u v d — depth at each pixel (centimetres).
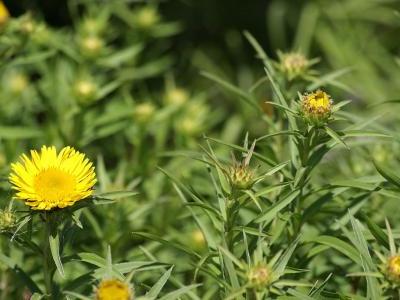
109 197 86
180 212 105
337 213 90
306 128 85
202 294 96
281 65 93
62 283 94
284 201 85
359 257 85
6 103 111
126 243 102
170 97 118
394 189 86
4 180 89
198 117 115
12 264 86
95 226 96
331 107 84
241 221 95
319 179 100
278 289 84
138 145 110
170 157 112
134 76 122
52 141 107
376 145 101
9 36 102
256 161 112
